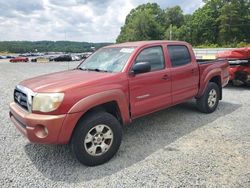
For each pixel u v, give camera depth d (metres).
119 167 3.45
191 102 6.92
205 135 4.53
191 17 87.06
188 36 81.50
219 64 6.09
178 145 4.12
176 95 4.87
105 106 3.88
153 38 92.56
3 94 8.90
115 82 3.74
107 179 3.15
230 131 4.70
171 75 4.68
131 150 3.98
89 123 3.37
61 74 4.23
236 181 3.02
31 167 3.49
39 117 3.17
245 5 70.88
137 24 92.69
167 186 2.95
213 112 5.99
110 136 3.61
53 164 3.58
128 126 5.13
